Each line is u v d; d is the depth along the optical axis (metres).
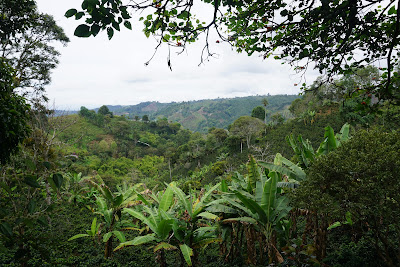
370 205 4.24
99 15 1.91
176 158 69.06
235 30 3.48
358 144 4.89
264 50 3.50
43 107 8.82
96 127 101.88
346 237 7.74
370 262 5.73
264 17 3.22
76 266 8.09
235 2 2.97
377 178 4.06
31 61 15.12
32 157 5.62
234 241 7.81
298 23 3.00
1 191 4.44
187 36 2.93
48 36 14.90
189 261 5.58
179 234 6.68
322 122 40.19
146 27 2.99
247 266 6.98
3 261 7.54
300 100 54.09
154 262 8.58
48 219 10.84
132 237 11.25
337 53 3.22
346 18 2.86
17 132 3.60
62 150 9.84
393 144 4.63
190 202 7.51
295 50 3.36
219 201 7.16
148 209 7.21
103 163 64.50
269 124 51.28
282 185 6.23
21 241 4.07
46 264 7.46
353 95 4.21
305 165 6.86
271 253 6.43
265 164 6.75
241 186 7.46
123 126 101.69
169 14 2.85
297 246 5.79
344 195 4.45
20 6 5.52
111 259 8.71
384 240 5.04
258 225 6.66
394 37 2.86
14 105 3.54
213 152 57.28
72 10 1.86
